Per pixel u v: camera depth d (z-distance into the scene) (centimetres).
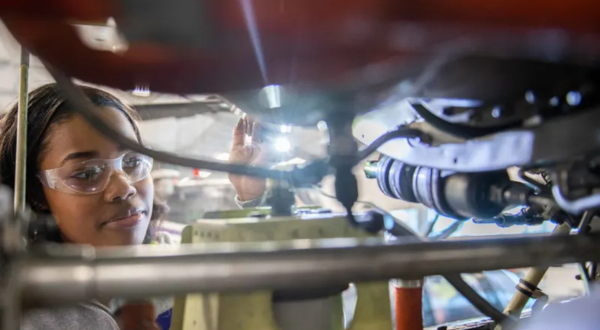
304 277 33
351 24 28
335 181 42
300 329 50
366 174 62
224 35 30
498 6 28
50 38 30
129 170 80
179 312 58
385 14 28
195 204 211
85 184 72
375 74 34
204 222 54
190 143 150
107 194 74
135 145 40
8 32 31
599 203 34
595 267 68
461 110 46
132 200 78
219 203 214
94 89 75
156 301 85
